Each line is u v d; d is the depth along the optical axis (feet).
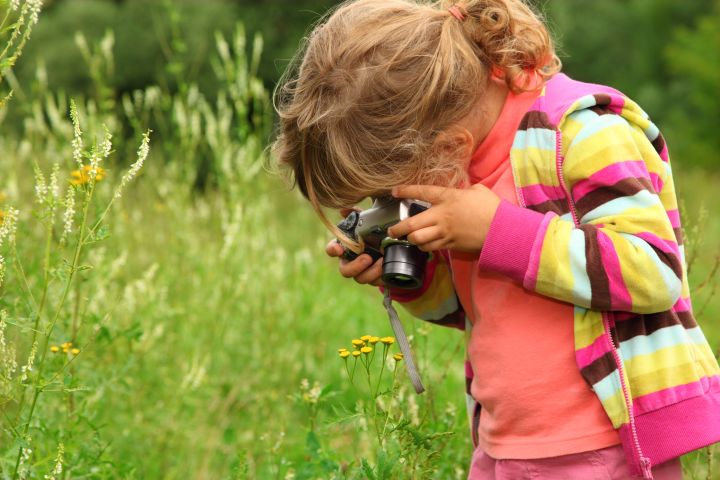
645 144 6.93
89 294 10.71
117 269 11.61
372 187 6.90
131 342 11.05
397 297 8.38
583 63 73.97
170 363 12.94
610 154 6.59
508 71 7.07
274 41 48.98
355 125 6.84
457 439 9.32
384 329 17.67
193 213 16.33
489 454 7.31
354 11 7.28
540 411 6.91
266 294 14.98
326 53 7.02
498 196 6.98
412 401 8.83
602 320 6.70
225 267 14.39
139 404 11.82
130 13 41.57
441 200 6.81
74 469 8.30
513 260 6.56
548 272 6.46
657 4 75.56
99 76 14.24
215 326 13.74
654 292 6.39
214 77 39.70
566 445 6.80
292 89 7.56
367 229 7.54
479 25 7.10
